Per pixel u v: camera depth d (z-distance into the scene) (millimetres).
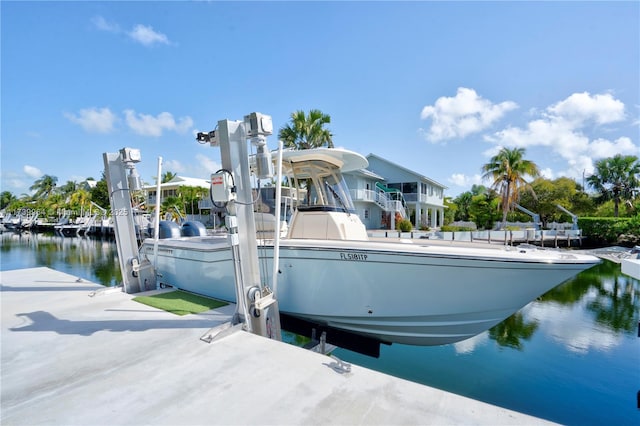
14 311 4664
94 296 5488
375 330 4391
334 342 4754
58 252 22750
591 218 23891
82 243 29781
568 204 29938
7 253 22125
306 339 6758
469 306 3832
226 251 5102
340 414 2168
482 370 5715
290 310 4684
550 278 3604
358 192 23031
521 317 8516
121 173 5855
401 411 2201
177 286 6105
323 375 2701
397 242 4941
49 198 58969
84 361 3033
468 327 4055
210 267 5355
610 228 22781
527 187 26500
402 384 2555
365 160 5293
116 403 2340
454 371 5691
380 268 4012
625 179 32719
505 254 3670
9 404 2348
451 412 2191
